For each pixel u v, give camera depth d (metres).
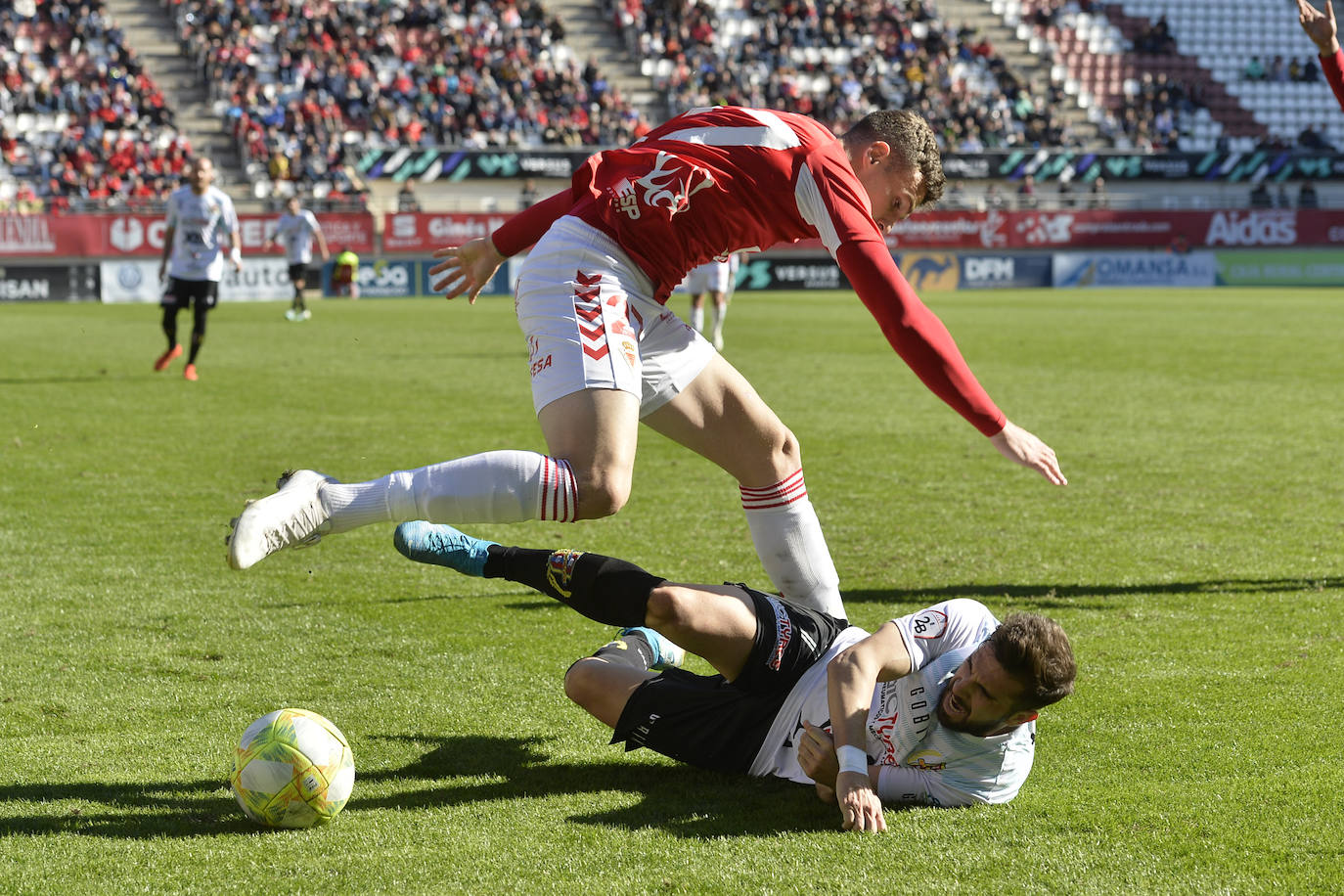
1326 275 83.19
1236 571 12.82
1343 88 11.97
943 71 87.25
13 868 6.39
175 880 6.24
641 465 19.50
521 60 82.25
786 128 7.73
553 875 6.25
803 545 8.80
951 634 7.09
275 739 6.86
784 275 77.62
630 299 7.83
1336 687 9.18
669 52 85.31
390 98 78.19
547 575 7.41
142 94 73.38
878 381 30.11
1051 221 80.19
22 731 8.57
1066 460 19.61
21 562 13.26
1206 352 37.53
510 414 24.44
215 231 29.34
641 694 7.70
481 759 8.02
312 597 12.04
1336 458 19.64
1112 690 9.19
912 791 7.10
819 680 7.38
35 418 23.47
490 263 8.70
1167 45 92.88
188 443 20.88
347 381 29.77
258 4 79.88
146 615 11.39
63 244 67.06
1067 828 6.75
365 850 6.59
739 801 7.27
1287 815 6.87
